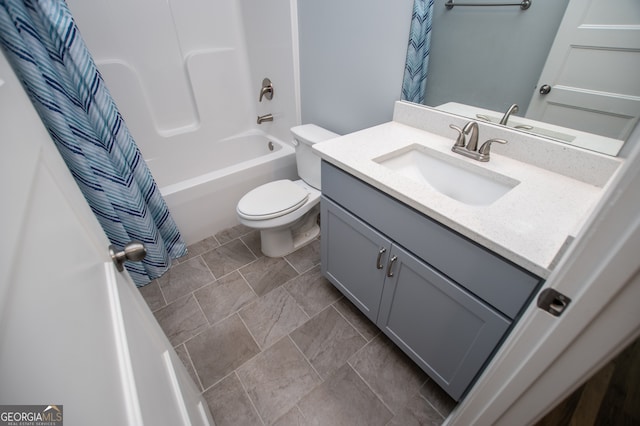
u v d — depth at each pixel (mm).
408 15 1201
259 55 2115
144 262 1655
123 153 1428
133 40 1866
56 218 416
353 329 1450
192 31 2037
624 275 338
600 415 1153
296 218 1663
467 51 1098
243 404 1170
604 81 835
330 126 1839
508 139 1070
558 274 405
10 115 375
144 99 2029
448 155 1126
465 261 805
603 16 784
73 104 1228
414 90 1325
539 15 896
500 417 645
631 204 307
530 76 975
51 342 284
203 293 1641
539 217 777
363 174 995
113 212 1444
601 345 412
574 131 938
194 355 1339
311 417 1134
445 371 1066
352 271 1330
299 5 1631
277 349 1360
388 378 1253
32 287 287
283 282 1705
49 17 1096
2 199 275
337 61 1593
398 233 986
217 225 2045
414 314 1088
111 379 378
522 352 513
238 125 2496
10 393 207
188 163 2338
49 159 489
